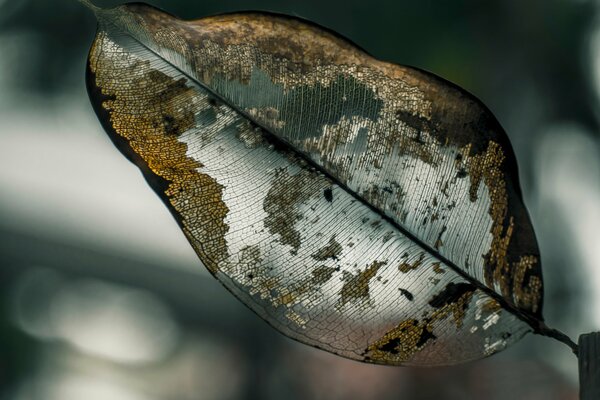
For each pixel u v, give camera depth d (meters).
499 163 0.39
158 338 1.66
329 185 0.39
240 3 1.31
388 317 0.39
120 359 1.66
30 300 1.62
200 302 1.58
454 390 1.13
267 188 0.39
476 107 0.39
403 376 1.15
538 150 1.35
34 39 1.48
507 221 0.39
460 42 1.32
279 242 0.39
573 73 1.35
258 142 0.39
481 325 0.39
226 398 1.46
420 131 0.39
